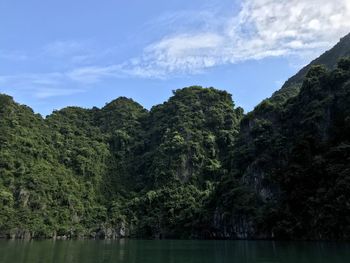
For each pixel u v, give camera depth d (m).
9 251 74.56
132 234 170.25
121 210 182.12
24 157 179.88
